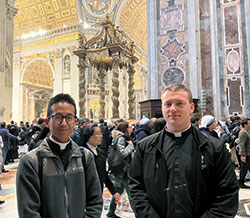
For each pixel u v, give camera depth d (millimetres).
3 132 6824
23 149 9555
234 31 8875
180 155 1478
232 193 1350
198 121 4191
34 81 25266
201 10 9578
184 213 1381
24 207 1301
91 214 1522
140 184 1570
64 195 1426
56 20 22609
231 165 1429
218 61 8961
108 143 5121
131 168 1635
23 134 9391
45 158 1447
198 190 1383
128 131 3527
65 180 1455
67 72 21406
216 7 9180
